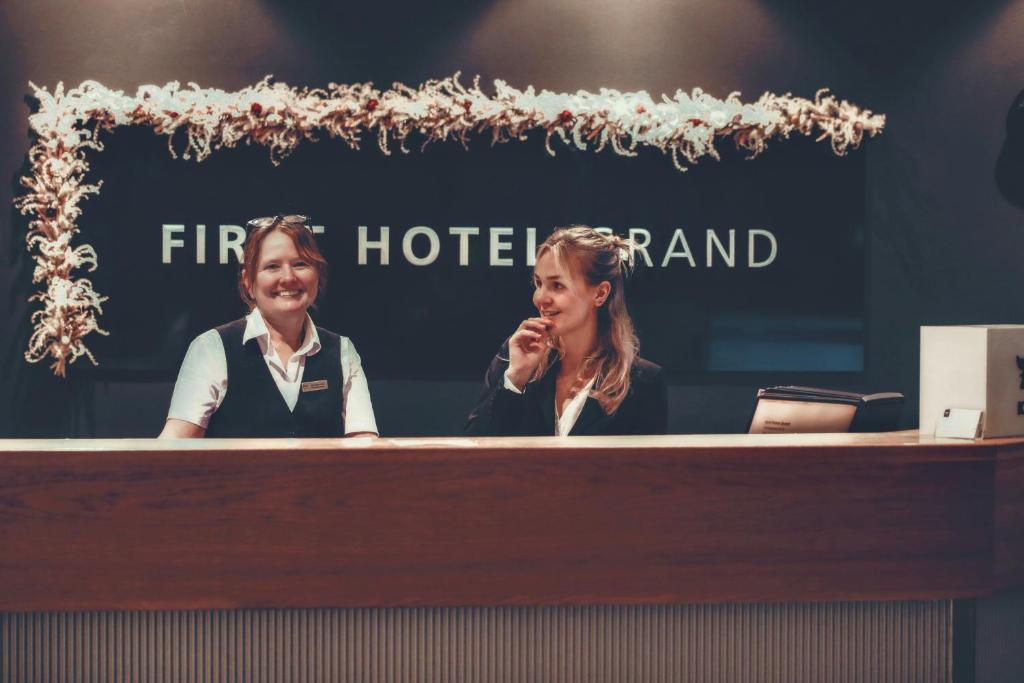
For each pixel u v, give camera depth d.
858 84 3.61
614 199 3.48
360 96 3.38
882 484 1.71
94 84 3.29
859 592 1.71
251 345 3.32
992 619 1.86
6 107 3.30
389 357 3.41
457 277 3.43
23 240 3.30
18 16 3.31
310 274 3.36
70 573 1.57
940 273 3.65
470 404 3.45
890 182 3.63
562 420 3.43
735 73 3.56
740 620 1.73
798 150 3.57
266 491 1.60
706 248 3.52
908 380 3.65
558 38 3.49
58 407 3.31
